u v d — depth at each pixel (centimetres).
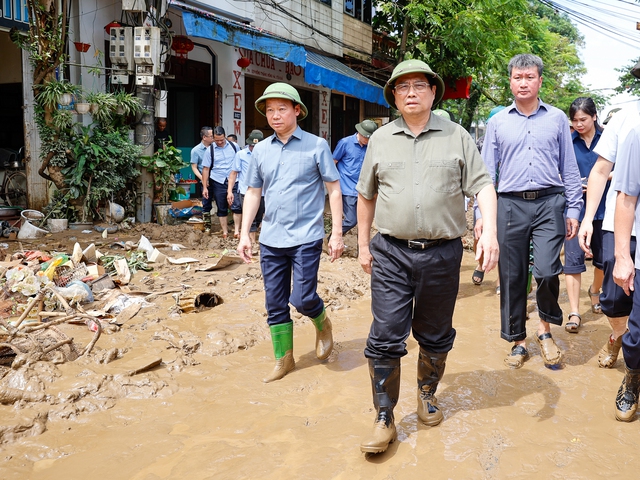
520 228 455
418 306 350
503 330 471
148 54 1079
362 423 370
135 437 354
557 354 465
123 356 472
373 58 2209
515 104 464
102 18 1196
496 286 754
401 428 364
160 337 513
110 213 1047
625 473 311
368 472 314
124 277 694
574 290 570
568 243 563
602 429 362
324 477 310
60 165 1029
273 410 391
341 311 632
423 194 327
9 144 1284
